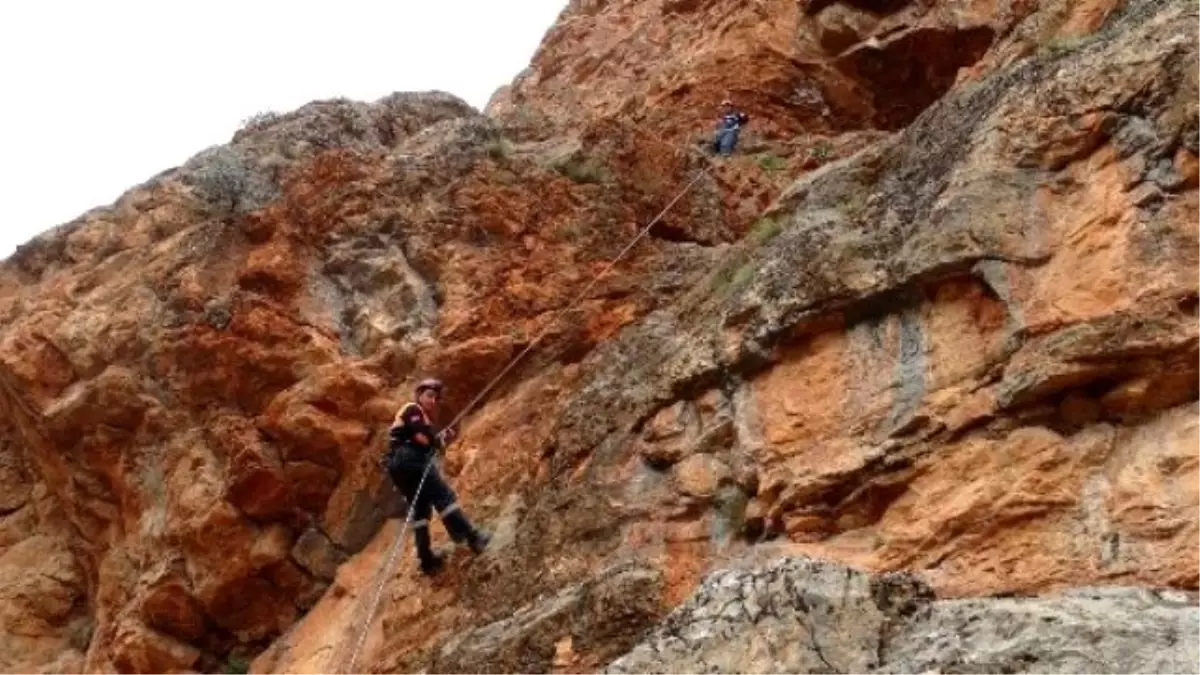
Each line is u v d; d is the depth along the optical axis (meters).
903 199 9.67
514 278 14.33
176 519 13.78
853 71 21.20
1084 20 11.12
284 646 12.73
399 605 11.13
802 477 8.59
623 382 11.03
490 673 8.96
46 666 15.43
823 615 5.95
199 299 14.74
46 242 17.56
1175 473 7.00
